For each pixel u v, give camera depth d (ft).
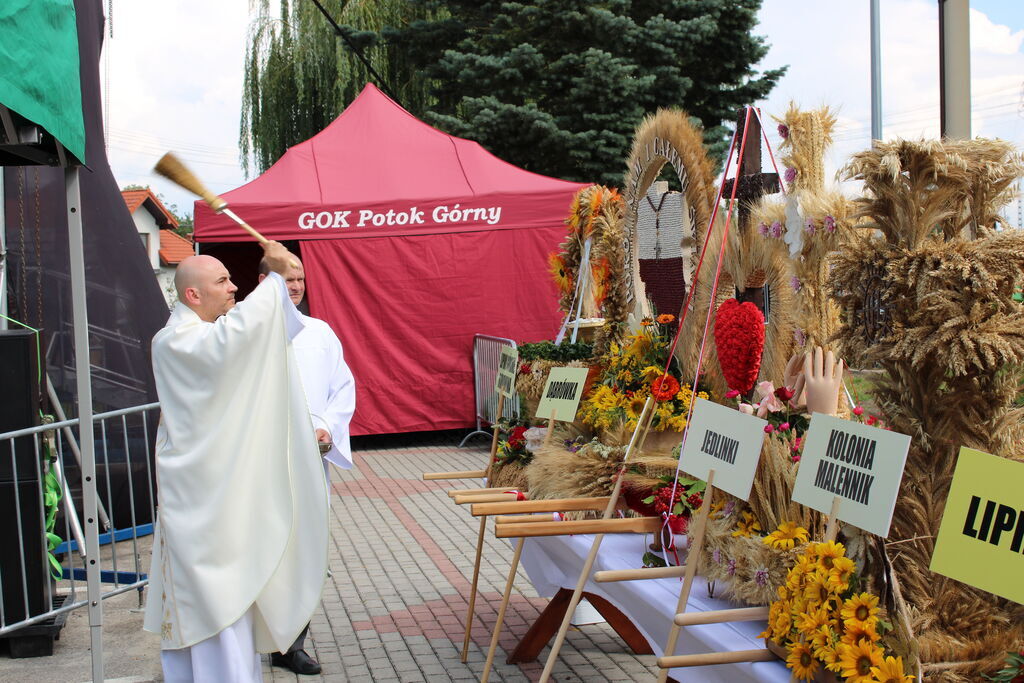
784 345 10.48
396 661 14.57
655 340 12.92
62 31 12.01
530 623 16.15
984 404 7.73
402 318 35.14
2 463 15.15
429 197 34.81
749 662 7.64
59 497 17.01
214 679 11.20
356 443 37.58
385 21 72.54
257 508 11.37
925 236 7.74
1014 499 5.71
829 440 7.32
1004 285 7.34
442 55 67.26
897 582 6.90
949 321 7.39
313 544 11.64
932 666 6.72
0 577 15.03
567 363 15.16
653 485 10.75
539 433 14.15
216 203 12.55
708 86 65.16
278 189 34.50
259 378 11.43
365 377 35.14
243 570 11.23
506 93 62.18
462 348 35.78
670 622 9.05
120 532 22.17
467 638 14.48
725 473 8.56
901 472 6.57
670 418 11.47
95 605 12.84
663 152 13.67
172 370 11.39
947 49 18.19
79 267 12.86
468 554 20.94
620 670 13.87
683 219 13.11
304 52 72.38
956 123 18.26
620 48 60.75
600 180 60.54
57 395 22.11
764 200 10.85
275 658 14.42
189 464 11.17
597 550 10.46
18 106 10.46
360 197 34.42
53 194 22.52
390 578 19.20
